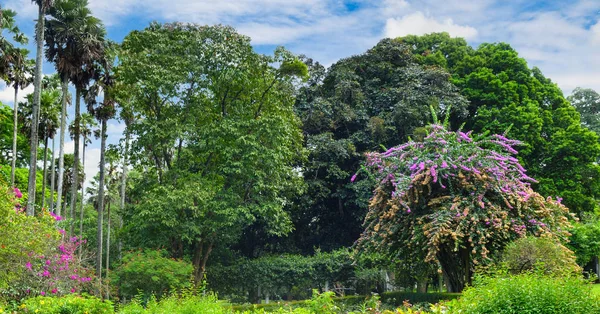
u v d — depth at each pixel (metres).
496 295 7.98
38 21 22.02
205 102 27.59
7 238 13.09
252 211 26.03
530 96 38.12
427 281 23.97
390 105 34.31
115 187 42.22
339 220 34.75
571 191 32.88
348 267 28.52
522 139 33.59
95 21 24.70
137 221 24.39
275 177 26.75
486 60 40.12
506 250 14.97
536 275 8.69
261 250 34.59
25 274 14.73
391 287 27.89
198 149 26.62
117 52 26.38
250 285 28.19
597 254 25.66
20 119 30.28
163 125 25.28
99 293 20.06
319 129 34.06
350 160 33.62
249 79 27.50
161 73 25.08
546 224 17.16
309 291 30.08
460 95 34.72
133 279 21.27
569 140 34.06
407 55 37.34
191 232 24.86
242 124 25.81
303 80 29.44
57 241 16.47
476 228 16.05
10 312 11.42
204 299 11.62
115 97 26.05
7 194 13.50
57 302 11.10
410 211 16.92
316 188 32.22
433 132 18.11
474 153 17.61
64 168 37.28
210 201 25.12
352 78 35.00
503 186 17.03
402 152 18.48
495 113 34.97
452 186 17.55
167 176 25.75
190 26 26.95
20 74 27.30
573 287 7.84
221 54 25.95
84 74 25.00
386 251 18.80
